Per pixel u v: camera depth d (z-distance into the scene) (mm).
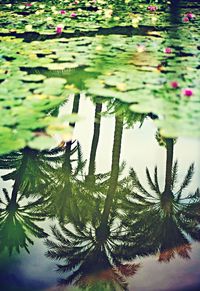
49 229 2812
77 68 4805
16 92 3547
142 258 2441
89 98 4871
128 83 3781
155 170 3541
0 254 2447
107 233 2836
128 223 3002
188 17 8398
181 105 3273
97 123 4391
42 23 7324
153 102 3314
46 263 2381
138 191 3365
